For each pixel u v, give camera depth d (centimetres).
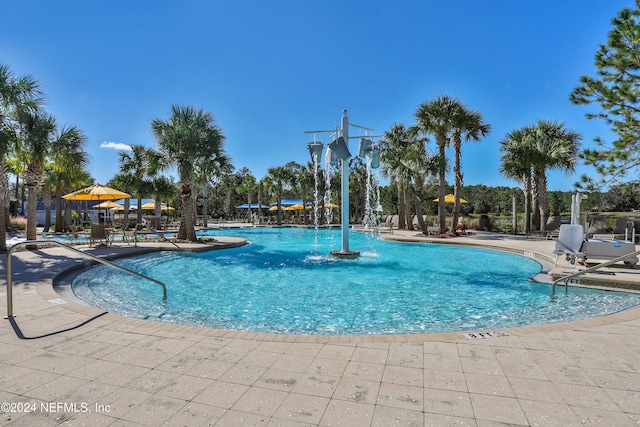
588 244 801
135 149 2641
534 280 783
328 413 234
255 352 341
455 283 793
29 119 1222
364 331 488
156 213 2809
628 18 916
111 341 371
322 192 4034
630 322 421
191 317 554
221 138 1605
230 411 237
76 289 743
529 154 1903
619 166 1041
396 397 254
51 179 2180
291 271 950
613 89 988
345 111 1186
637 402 243
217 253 1320
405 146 2291
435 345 354
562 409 235
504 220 2462
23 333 396
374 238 2003
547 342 358
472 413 232
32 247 1251
